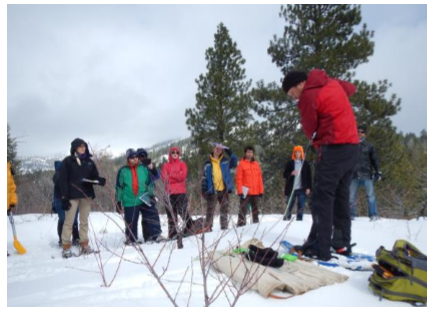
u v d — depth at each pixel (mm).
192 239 4227
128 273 2959
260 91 13766
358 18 12508
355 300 2205
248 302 2195
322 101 2957
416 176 14172
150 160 5652
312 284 2402
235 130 13992
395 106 11820
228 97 14484
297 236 3943
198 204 4039
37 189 12992
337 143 2988
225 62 14930
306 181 6484
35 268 3705
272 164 13602
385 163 11766
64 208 4914
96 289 2607
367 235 3986
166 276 2799
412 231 4156
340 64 12164
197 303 2197
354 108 12242
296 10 13234
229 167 5789
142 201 5520
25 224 7242
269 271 2572
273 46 13766
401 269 2199
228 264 2742
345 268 2846
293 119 13359
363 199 10875
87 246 5020
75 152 5086
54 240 6336
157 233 5426
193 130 14484
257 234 4105
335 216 3301
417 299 2137
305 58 12344
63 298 2443
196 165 9547
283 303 2174
